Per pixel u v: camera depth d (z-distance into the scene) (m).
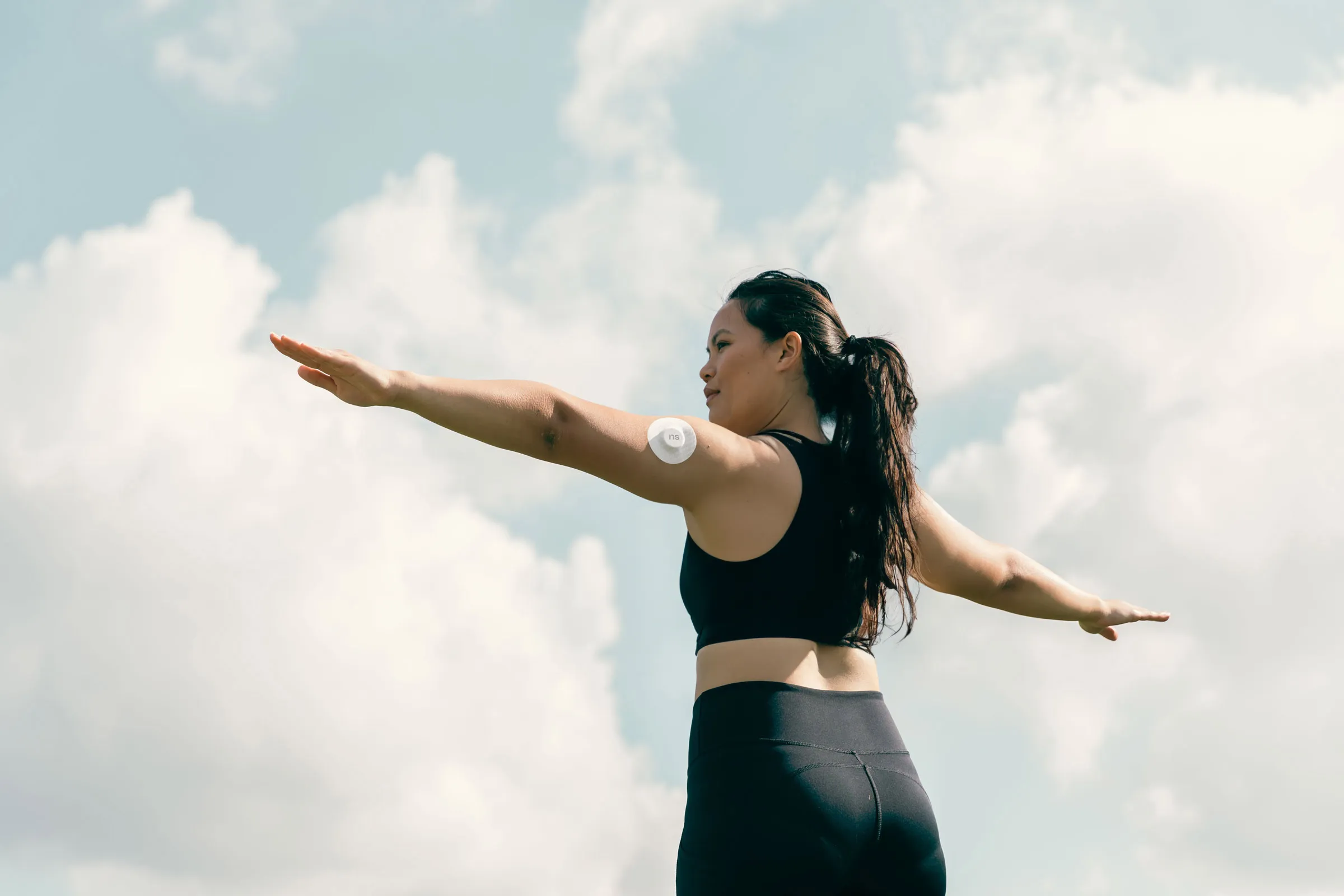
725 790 2.46
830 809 2.43
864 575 2.65
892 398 2.83
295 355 2.22
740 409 2.92
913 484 2.87
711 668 2.59
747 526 2.58
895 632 2.79
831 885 2.44
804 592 2.59
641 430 2.47
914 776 2.62
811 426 2.89
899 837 2.53
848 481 2.72
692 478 2.51
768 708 2.51
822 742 2.50
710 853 2.45
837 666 2.63
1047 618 3.50
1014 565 3.38
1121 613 3.56
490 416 2.33
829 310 2.98
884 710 2.66
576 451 2.41
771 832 2.41
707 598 2.62
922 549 3.18
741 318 2.97
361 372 2.24
